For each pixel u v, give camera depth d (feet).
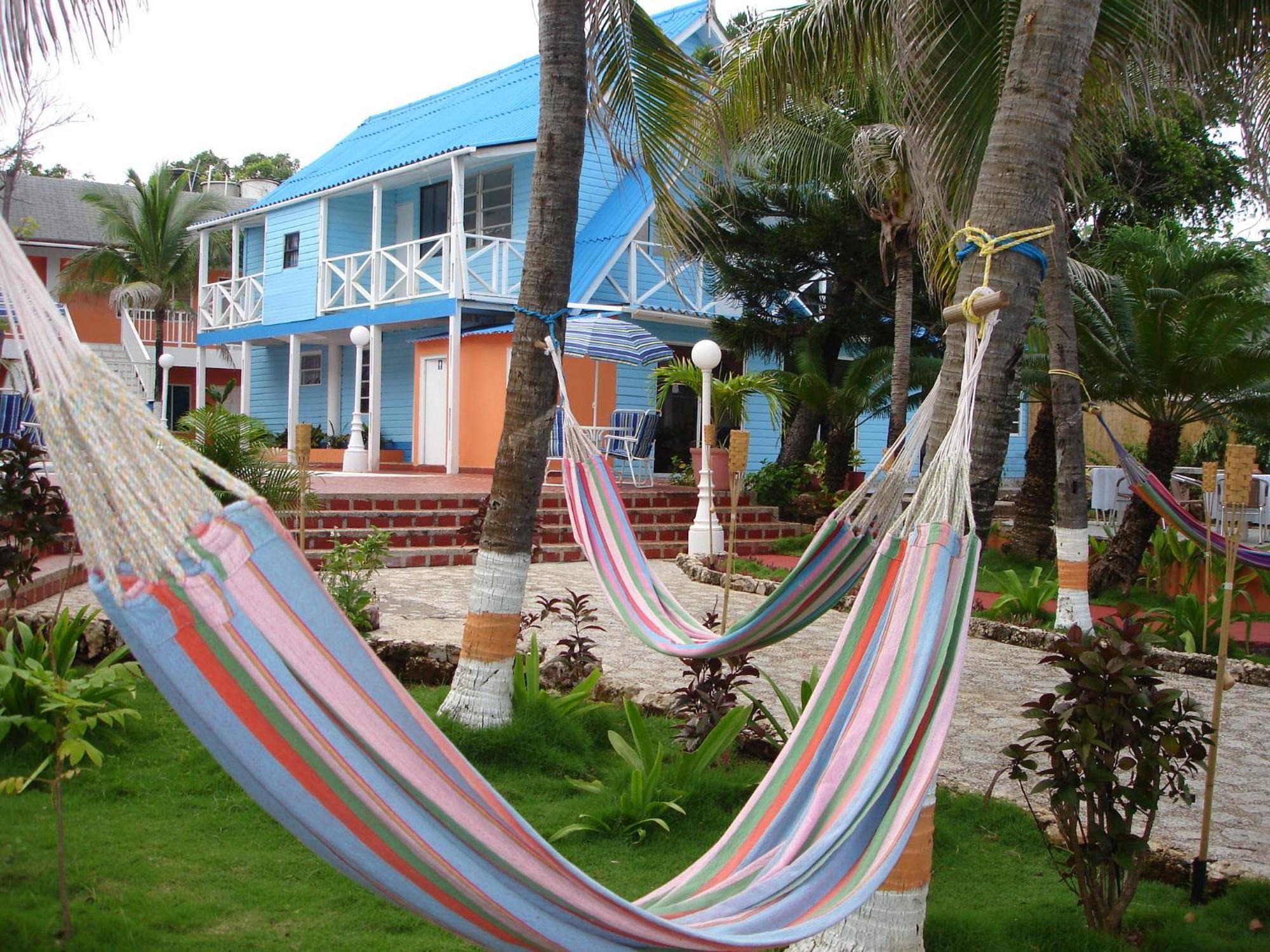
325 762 7.27
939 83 24.03
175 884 14.92
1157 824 18.01
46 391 7.06
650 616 18.26
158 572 7.01
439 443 66.64
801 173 46.26
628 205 62.85
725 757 20.27
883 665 11.24
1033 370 42.39
